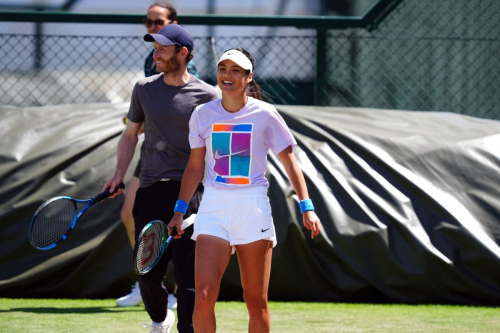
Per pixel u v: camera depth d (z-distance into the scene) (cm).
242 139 1252
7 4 3231
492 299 2164
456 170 2352
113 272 2267
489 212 2259
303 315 1989
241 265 1262
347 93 3180
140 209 1538
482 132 2498
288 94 3152
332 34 3200
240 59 1227
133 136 1590
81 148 2455
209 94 1548
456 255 2188
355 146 2414
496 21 3250
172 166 1521
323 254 2253
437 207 2247
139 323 1822
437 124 2569
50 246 1395
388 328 1783
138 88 1556
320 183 2322
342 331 1739
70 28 3172
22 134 2506
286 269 2239
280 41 3186
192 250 1431
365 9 3338
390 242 2214
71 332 1683
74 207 1452
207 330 1206
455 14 3297
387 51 3238
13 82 3098
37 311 2012
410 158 2375
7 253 2275
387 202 2275
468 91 3256
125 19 3102
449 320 1905
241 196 1244
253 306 1262
